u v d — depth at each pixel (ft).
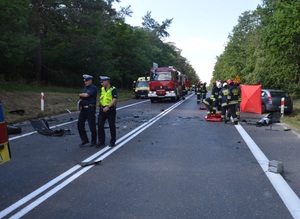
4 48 74.90
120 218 14.01
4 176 20.10
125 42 168.96
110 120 29.37
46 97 73.82
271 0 118.93
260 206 15.37
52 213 14.55
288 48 75.20
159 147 28.94
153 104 85.81
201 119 50.90
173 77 93.09
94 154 26.13
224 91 46.52
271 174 20.56
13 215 14.34
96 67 125.70
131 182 18.88
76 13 104.17
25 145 29.76
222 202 15.84
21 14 74.79
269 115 46.80
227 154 26.20
